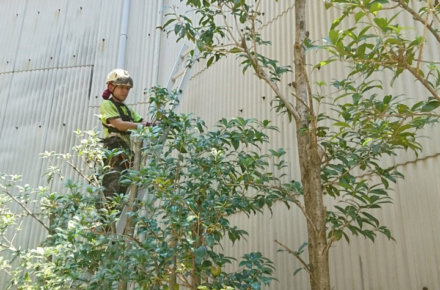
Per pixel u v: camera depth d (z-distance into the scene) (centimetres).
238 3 260
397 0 168
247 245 402
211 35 280
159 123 293
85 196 296
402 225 299
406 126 204
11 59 694
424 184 293
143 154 300
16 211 579
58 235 263
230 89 474
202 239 243
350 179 245
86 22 679
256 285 225
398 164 310
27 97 659
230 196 258
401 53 161
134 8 662
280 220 381
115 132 339
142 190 292
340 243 330
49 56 676
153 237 238
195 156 274
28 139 630
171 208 233
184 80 410
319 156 238
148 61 620
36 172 604
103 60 640
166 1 645
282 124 405
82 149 329
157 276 232
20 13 721
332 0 171
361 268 313
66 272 260
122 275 231
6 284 509
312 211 222
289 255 364
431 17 309
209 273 245
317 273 213
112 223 260
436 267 276
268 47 444
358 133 243
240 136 275
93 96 623
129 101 605
